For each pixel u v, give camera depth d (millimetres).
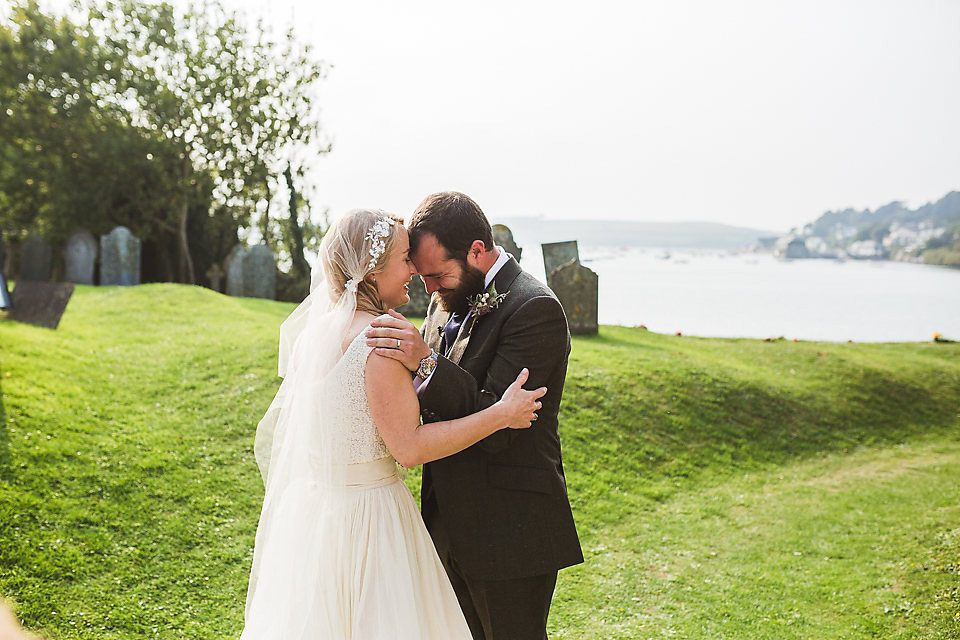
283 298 18078
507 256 2762
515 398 2389
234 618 3932
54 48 18031
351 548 2482
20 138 18391
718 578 4824
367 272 2537
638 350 9836
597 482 6410
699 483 6797
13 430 5648
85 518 4703
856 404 9352
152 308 10680
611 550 5273
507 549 2588
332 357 2494
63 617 3725
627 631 4062
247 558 4551
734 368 9664
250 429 6379
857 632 4012
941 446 8531
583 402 7758
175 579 4246
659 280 32906
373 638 2381
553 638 3982
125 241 14727
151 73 18438
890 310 21094
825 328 16969
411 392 2453
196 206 19406
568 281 10664
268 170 19672
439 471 2635
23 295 9328
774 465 7512
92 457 5500
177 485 5320
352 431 2479
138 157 18344
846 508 6277
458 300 2723
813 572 4906
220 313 10664
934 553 5027
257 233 20266
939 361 11633
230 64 18906
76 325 9477
